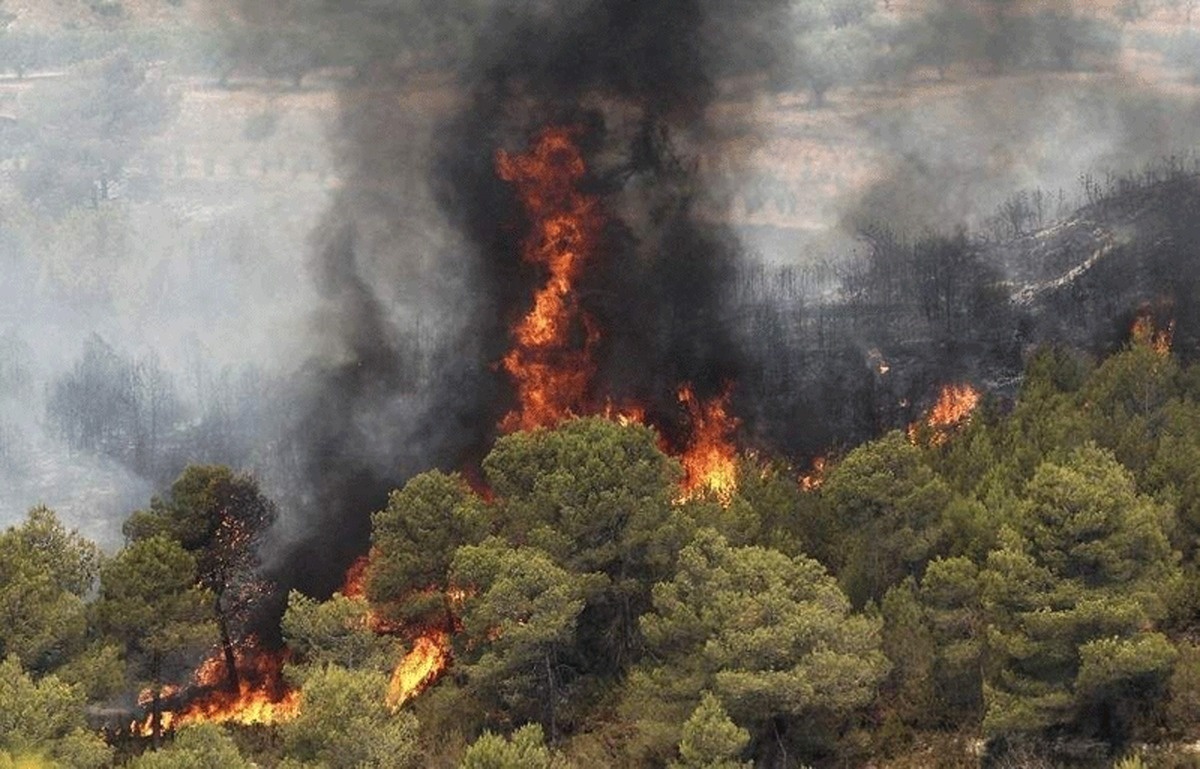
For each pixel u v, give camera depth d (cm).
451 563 11569
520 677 10888
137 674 11388
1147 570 9712
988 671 10069
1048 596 9531
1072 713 9481
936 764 9900
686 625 10012
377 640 11256
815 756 10069
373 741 9462
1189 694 9512
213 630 11450
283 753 10738
